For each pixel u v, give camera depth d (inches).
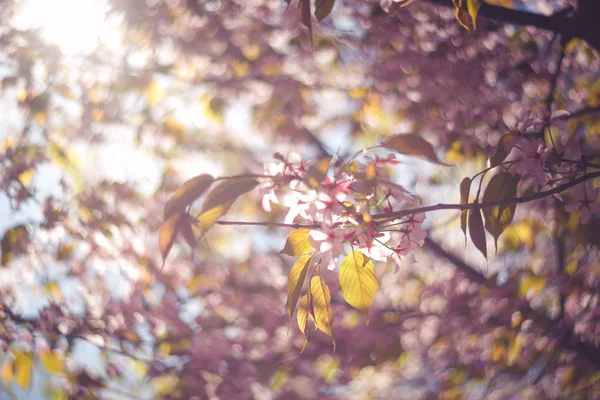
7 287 179.3
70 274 202.1
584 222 74.7
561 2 185.6
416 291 267.9
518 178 70.6
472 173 225.9
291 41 221.5
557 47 196.4
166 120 231.1
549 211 198.8
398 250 62.5
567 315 215.6
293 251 61.0
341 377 253.4
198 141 246.2
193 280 241.8
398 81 211.5
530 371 231.5
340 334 246.7
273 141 259.3
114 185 208.8
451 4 126.6
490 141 200.7
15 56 208.4
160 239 55.1
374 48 212.8
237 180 57.1
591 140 183.0
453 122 204.4
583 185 74.4
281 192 59.9
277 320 247.0
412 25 203.5
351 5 210.7
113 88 217.9
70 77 214.1
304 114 240.4
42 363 176.9
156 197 221.3
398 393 281.3
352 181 58.8
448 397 247.1
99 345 189.0
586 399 202.8
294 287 62.4
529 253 244.1
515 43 197.9
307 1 61.3
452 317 240.2
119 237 198.1
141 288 211.8
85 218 195.0
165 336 208.5
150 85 221.5
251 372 229.9
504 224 69.3
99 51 214.8
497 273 227.0
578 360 212.2
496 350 226.8
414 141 57.8
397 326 246.8
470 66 200.4
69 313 189.2
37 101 204.5
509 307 225.8
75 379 183.9
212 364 219.8
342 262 63.2
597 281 208.7
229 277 252.7
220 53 229.9
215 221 56.3
